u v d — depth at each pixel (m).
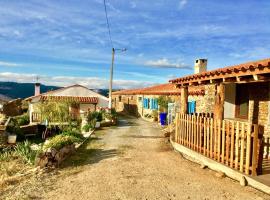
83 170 9.62
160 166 9.96
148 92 31.34
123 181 8.38
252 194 7.08
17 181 8.56
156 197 7.14
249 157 7.71
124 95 42.97
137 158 11.25
